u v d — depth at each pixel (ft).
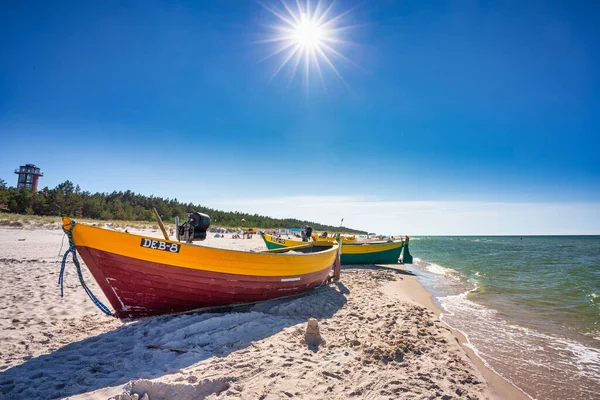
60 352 13.96
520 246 169.99
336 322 20.63
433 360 15.35
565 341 20.67
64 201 167.32
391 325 20.29
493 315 26.86
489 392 13.07
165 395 10.11
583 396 13.82
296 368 13.05
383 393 11.58
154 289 18.29
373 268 54.54
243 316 19.42
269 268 22.74
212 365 12.75
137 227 144.15
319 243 39.01
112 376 11.48
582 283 44.88
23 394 10.16
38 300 22.17
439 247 154.92
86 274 32.73
